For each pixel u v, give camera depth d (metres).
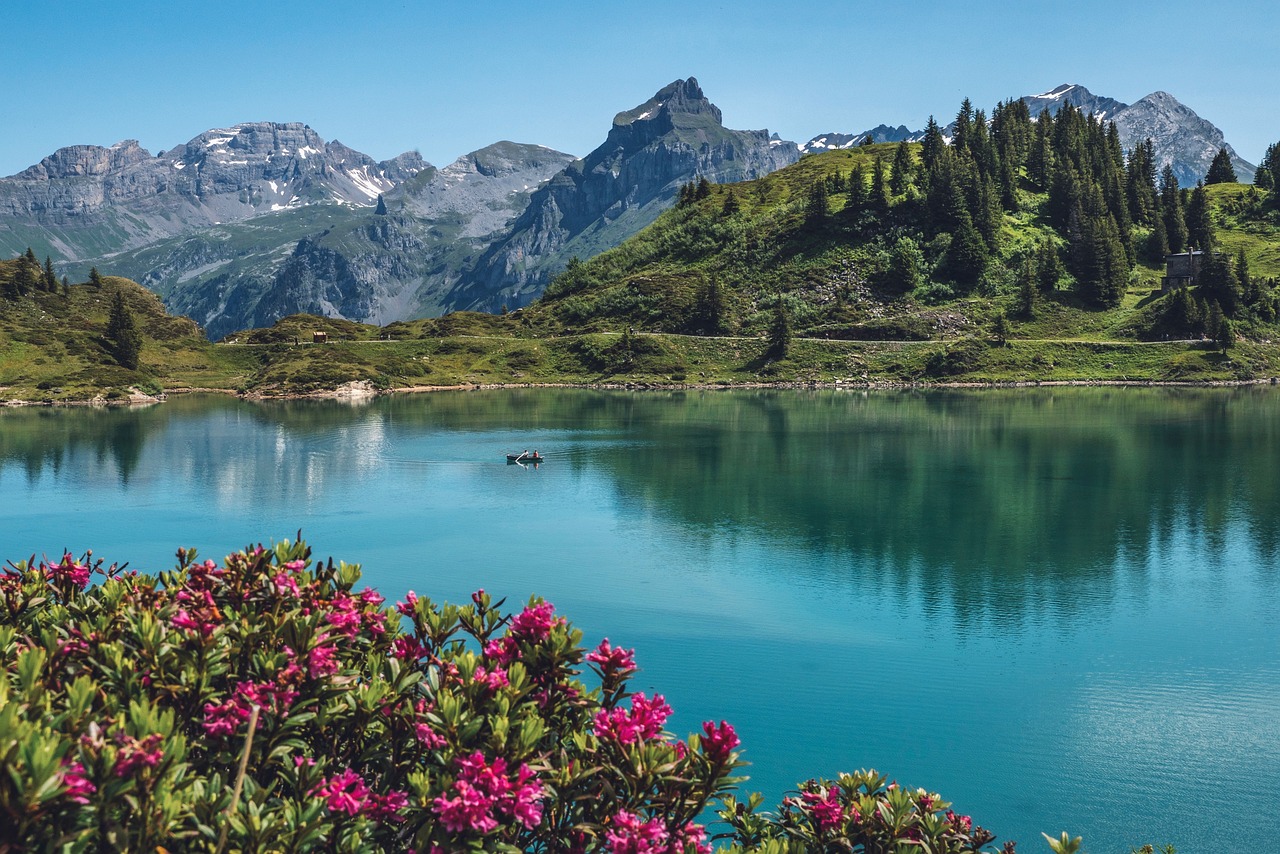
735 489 100.50
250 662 15.92
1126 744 39.28
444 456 126.69
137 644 15.71
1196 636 53.12
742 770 36.59
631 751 14.84
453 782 14.02
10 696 13.26
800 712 42.47
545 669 16.66
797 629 54.81
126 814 12.39
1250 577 65.19
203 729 14.93
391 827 14.87
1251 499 91.31
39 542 77.94
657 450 130.00
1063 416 161.50
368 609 18.06
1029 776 36.28
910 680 46.50
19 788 10.86
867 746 39.03
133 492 101.06
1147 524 81.50
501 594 62.44
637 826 13.97
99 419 177.25
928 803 19.09
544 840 15.68
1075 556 71.25
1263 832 32.41
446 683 15.91
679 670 48.09
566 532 81.62
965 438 136.25
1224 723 41.44
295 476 111.25
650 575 67.19
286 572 17.61
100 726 13.29
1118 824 32.94
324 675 15.59
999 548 73.94
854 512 88.12
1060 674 47.28
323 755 15.64
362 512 90.81
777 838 18.88
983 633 53.84
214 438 147.12
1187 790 35.38
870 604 59.84
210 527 84.00
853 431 146.62
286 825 13.19
